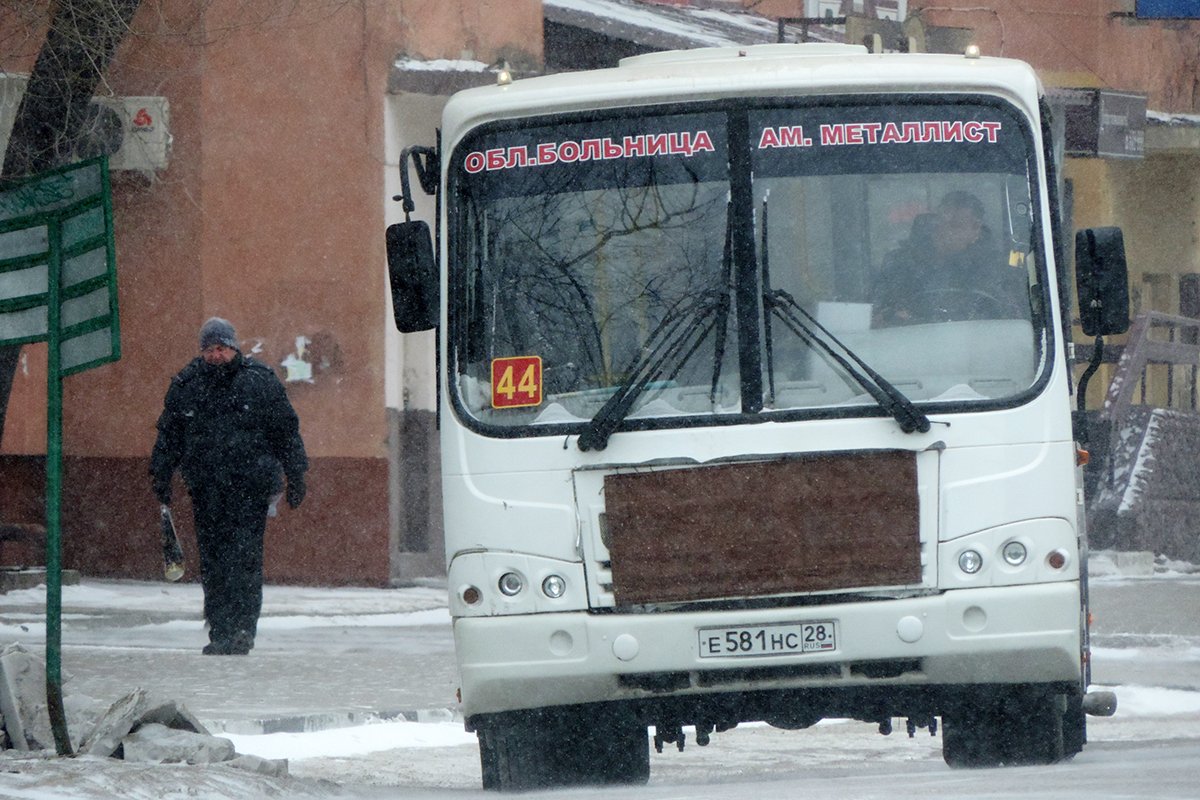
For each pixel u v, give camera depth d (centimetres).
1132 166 11825
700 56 3644
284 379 8375
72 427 8475
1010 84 3253
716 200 3209
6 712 3212
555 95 3262
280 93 8375
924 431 3092
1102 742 4141
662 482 3098
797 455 3091
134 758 3064
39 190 3059
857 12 11212
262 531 5572
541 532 3123
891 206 3206
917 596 3064
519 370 3194
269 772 3084
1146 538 9762
